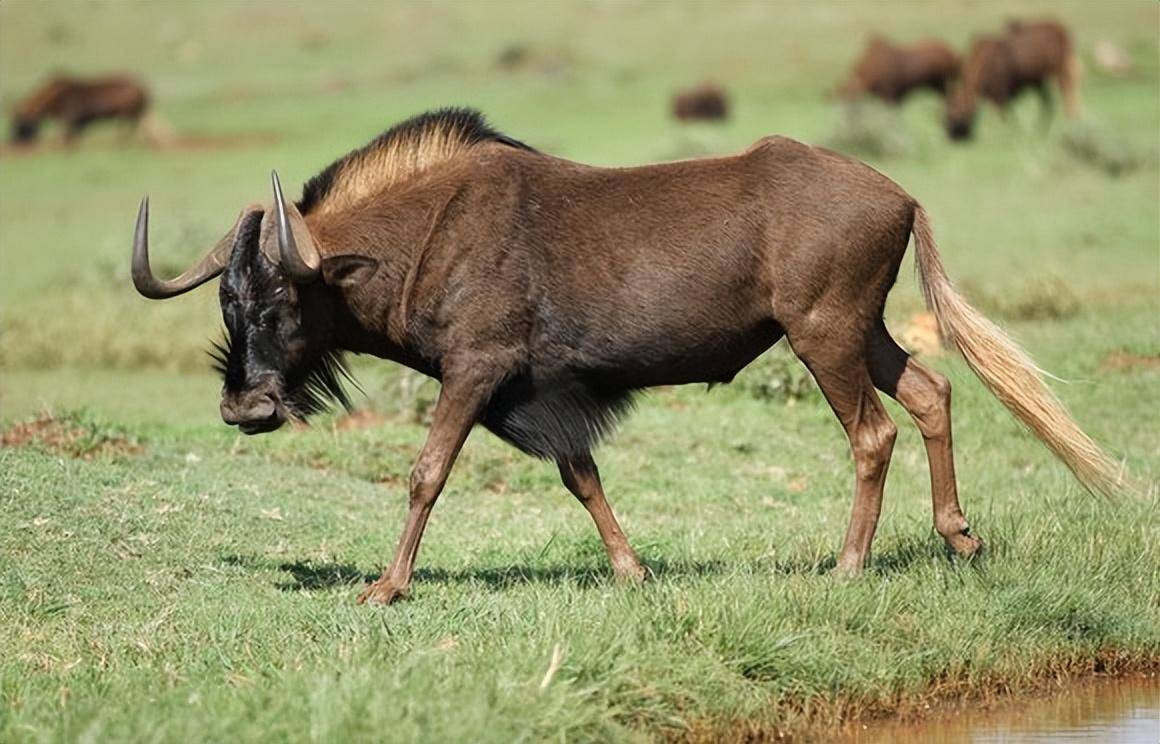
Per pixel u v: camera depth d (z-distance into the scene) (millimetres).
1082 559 31234
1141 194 89625
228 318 30203
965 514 35812
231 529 35000
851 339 29906
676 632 26562
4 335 66750
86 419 43938
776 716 26000
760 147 30234
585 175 30281
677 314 29734
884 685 27031
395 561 29906
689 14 199500
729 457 43594
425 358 30375
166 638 27984
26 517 33594
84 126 153875
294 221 29672
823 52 172375
